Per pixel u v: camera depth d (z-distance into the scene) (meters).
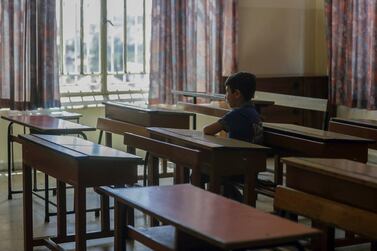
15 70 6.23
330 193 3.00
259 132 4.23
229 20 7.41
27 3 6.22
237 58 7.51
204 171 3.68
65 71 6.77
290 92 7.57
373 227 2.75
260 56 7.80
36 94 6.36
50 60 6.39
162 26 7.00
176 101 7.10
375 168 3.06
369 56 6.96
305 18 8.06
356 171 2.97
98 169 3.33
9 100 6.26
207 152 3.63
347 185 2.90
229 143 3.71
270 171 5.90
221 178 3.89
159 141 4.04
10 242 4.25
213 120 7.33
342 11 7.18
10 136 5.32
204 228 2.24
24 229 3.96
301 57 8.09
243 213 2.44
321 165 3.09
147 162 4.44
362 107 7.11
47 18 6.34
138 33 7.20
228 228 2.24
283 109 7.29
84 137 4.82
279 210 3.40
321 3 8.10
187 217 2.38
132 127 5.20
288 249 3.61
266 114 7.18
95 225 4.66
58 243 4.07
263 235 2.16
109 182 3.36
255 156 3.63
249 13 7.68
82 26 6.82
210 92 7.25
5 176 6.19
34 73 6.33
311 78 7.69
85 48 6.88
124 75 7.16
